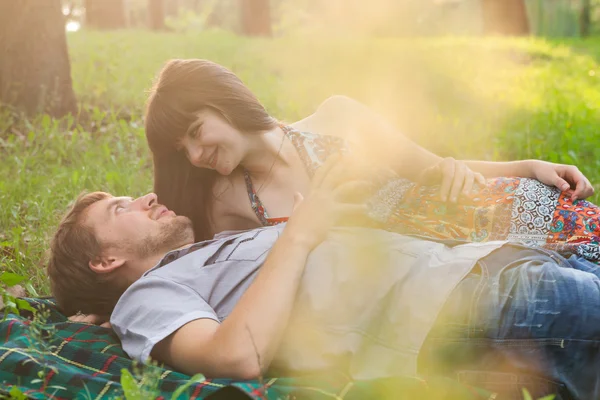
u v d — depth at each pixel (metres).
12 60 8.10
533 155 7.45
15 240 4.69
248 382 2.95
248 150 3.82
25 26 8.11
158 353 3.17
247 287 3.35
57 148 7.14
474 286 3.12
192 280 3.33
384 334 3.15
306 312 3.15
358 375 3.10
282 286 3.09
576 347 2.99
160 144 3.84
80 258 3.64
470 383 3.08
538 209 3.71
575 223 3.66
